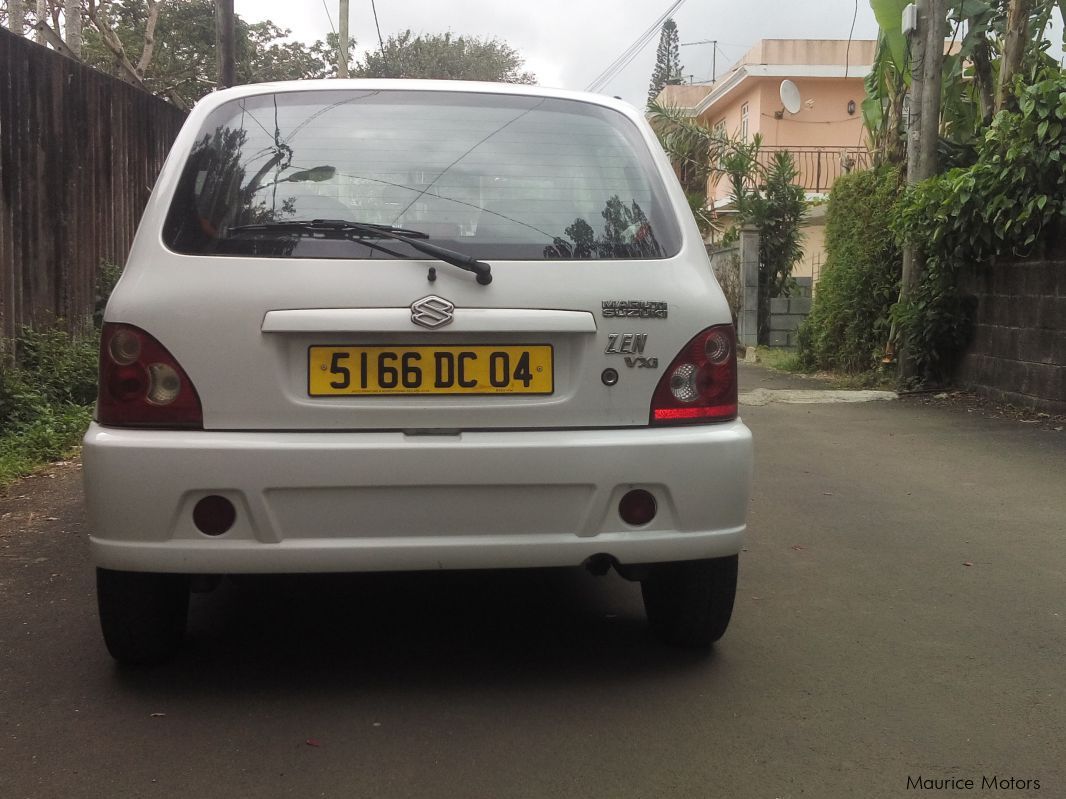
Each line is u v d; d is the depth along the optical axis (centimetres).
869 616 385
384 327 280
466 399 287
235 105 324
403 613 387
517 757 272
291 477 278
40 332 805
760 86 2280
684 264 308
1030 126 805
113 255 966
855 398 980
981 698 312
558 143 327
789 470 652
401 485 281
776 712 301
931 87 998
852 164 1579
